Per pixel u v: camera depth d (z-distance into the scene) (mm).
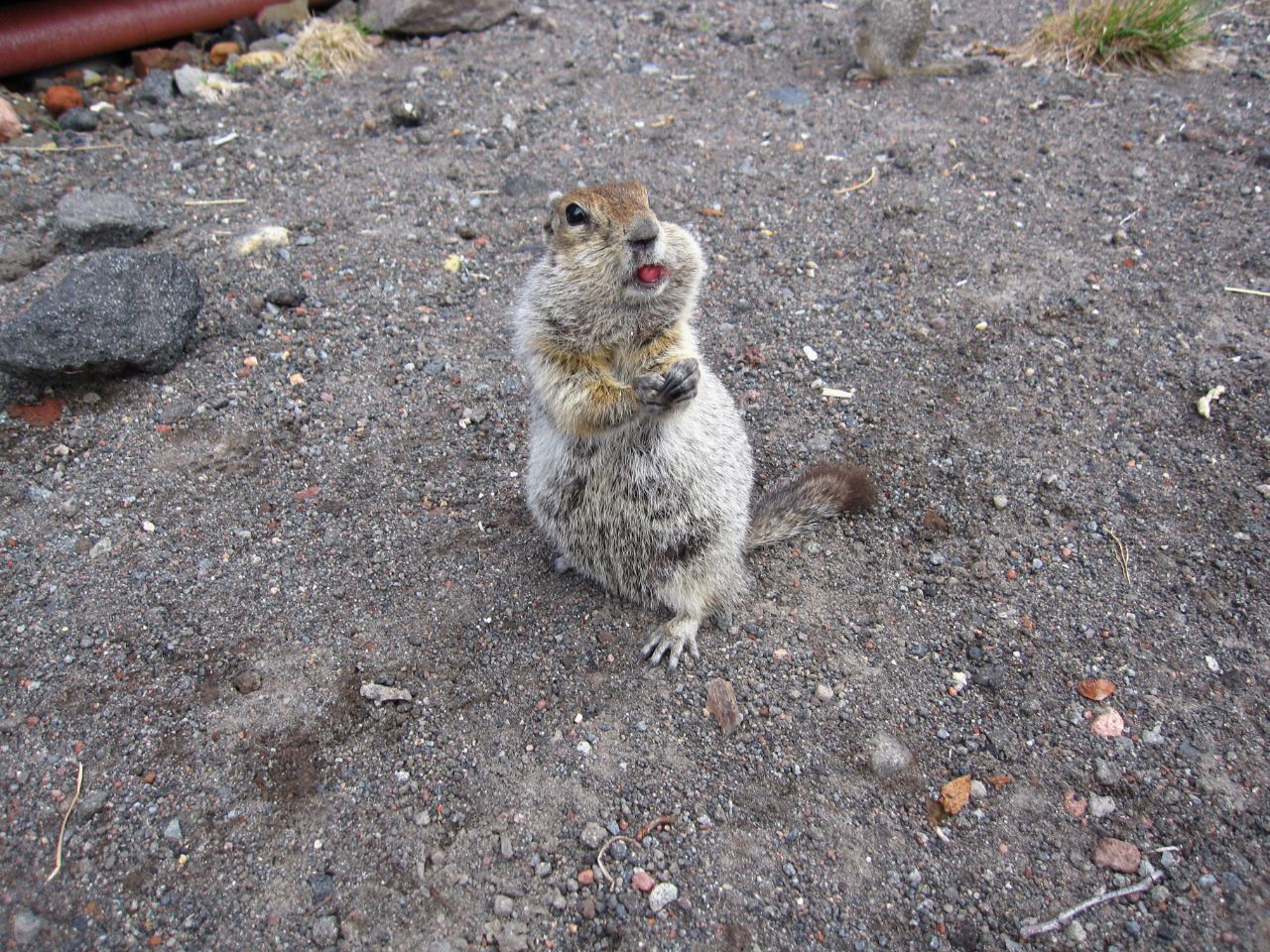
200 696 439
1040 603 481
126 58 939
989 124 834
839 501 518
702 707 441
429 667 456
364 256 701
